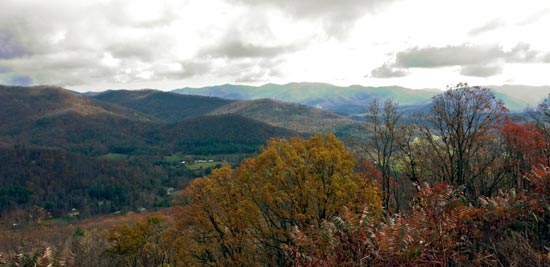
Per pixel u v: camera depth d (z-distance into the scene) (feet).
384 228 23.18
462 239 24.90
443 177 71.56
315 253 24.89
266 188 60.08
